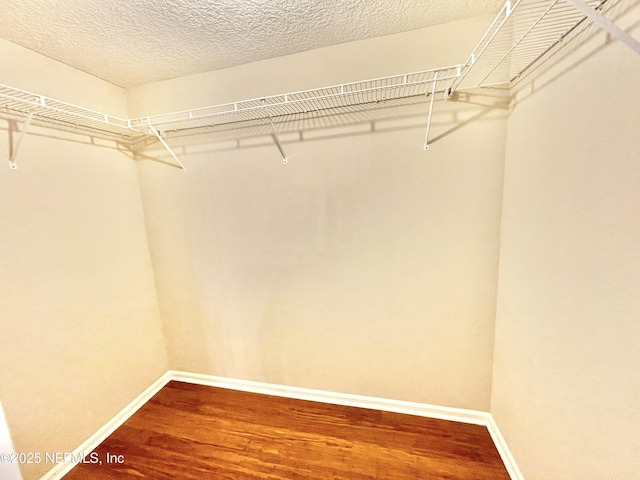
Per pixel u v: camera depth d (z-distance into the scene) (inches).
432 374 65.1
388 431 63.0
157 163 74.9
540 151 40.3
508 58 44.4
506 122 52.3
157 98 70.8
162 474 55.3
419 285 62.4
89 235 63.8
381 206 61.5
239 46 55.9
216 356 81.0
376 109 58.4
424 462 55.1
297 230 67.9
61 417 57.1
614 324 27.0
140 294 77.0
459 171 56.2
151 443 62.8
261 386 78.6
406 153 58.3
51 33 48.3
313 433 63.4
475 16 50.2
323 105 59.8
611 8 26.7
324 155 63.0
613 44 26.3
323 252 67.1
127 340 72.8
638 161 23.8
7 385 48.8
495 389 59.1
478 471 52.8
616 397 27.0
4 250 48.9
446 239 59.2
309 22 49.3
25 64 52.6
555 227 36.6
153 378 80.6
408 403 67.9
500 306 55.9
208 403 75.0
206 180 72.1
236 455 58.7
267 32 51.7
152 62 60.3
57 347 56.7
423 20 50.4
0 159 48.5
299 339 73.0
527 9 37.4
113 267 69.4
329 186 63.9
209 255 75.8
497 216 55.6
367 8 46.1
